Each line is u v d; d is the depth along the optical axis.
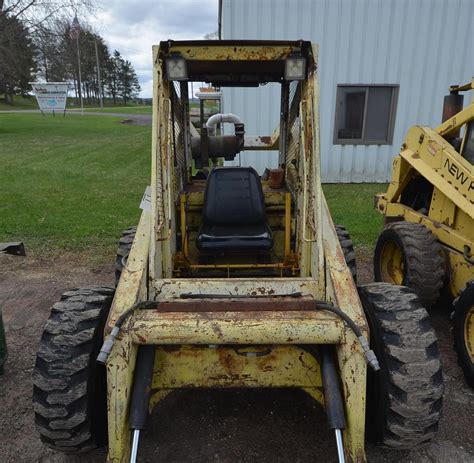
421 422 2.22
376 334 2.39
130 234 4.37
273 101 10.20
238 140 4.76
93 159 15.13
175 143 3.52
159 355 2.41
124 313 2.24
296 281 2.66
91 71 82.12
